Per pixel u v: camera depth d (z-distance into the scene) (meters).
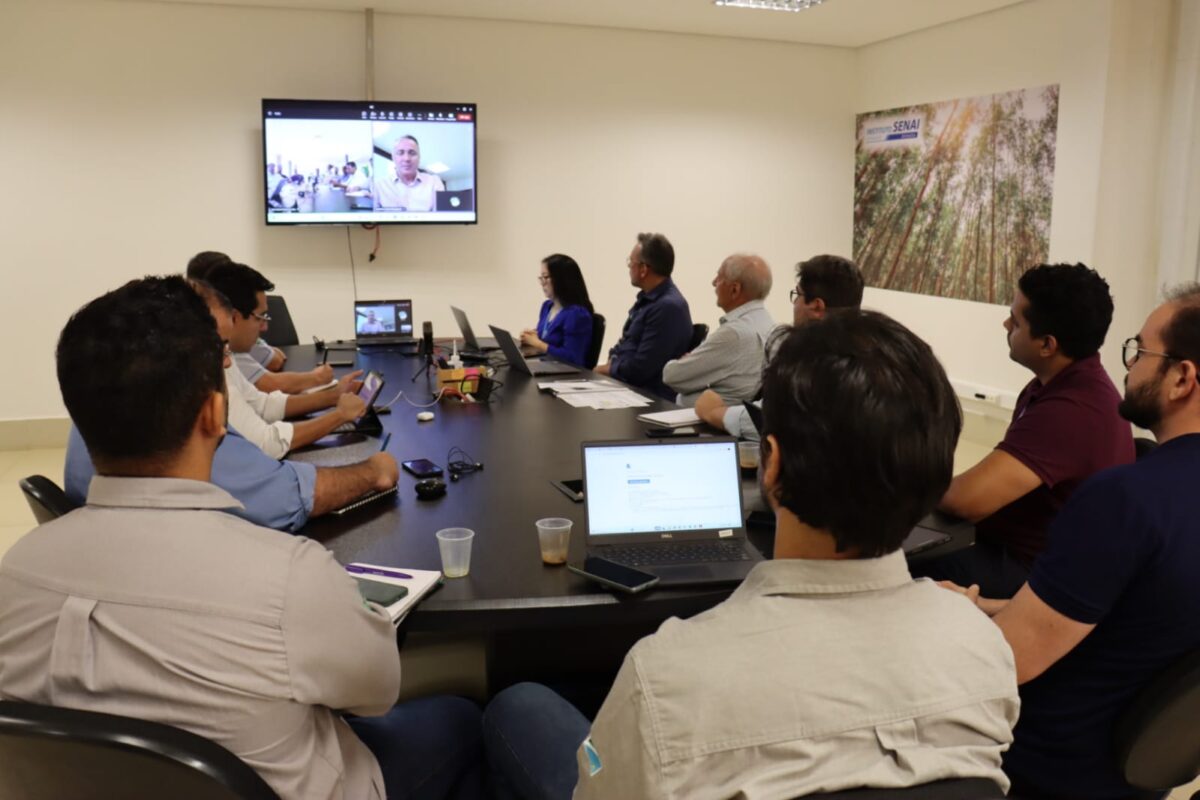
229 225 5.82
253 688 1.03
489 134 6.18
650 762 0.79
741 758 0.79
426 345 4.51
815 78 6.84
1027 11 5.33
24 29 5.34
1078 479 2.00
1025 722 1.48
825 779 0.79
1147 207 4.98
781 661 0.81
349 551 1.84
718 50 6.56
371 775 1.26
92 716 0.93
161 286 1.17
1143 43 4.83
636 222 6.59
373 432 2.88
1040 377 2.16
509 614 1.58
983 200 5.76
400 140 5.82
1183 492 1.34
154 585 1.03
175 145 5.66
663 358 4.30
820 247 7.09
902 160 6.49
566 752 1.37
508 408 3.29
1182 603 1.32
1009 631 1.42
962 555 2.20
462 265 6.29
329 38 5.79
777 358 0.88
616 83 6.37
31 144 5.45
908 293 6.54
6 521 4.23
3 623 1.07
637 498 1.85
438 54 5.98
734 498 1.88
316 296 6.04
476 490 2.27
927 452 0.82
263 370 3.60
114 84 5.52
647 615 1.62
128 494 1.08
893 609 0.86
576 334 4.80
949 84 5.99
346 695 1.13
